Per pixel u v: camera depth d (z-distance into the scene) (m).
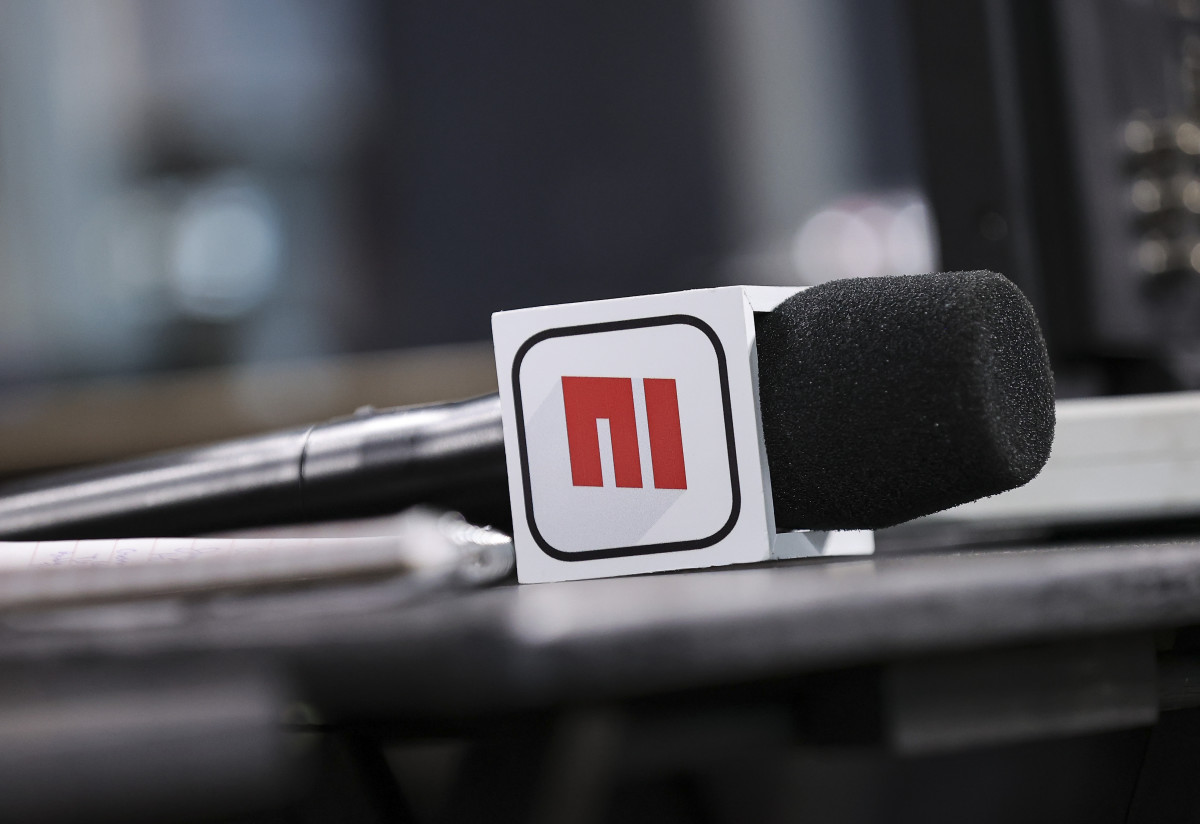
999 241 0.88
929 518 0.81
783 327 0.73
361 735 0.62
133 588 0.60
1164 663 0.66
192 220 3.58
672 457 0.73
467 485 0.74
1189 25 0.92
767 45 3.93
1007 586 0.61
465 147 3.86
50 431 2.37
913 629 0.60
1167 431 0.81
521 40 3.87
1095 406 0.81
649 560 0.73
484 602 0.61
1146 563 0.63
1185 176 0.88
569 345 0.73
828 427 0.72
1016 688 0.63
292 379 2.63
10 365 3.45
